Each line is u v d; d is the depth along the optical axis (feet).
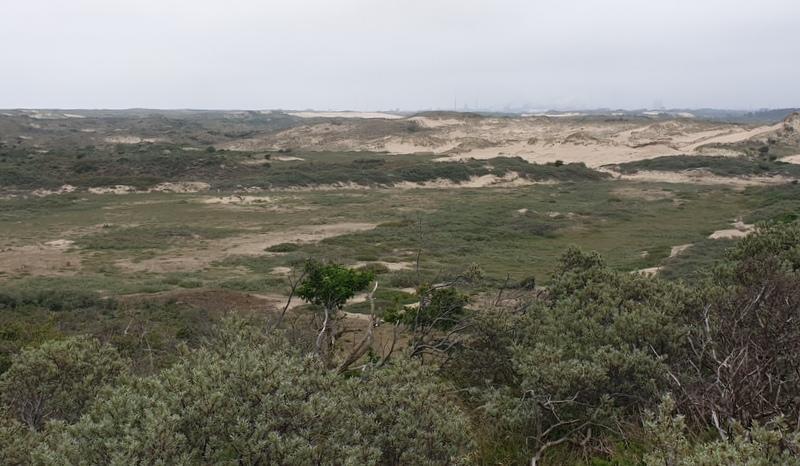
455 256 91.30
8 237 107.55
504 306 29.37
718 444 11.67
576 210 140.26
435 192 181.16
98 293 65.26
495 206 147.23
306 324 32.35
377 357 25.49
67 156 208.44
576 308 24.73
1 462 12.85
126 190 168.76
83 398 17.10
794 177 191.31
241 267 85.20
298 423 11.60
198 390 11.78
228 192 168.86
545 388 17.52
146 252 96.02
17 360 17.71
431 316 29.86
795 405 15.33
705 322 20.01
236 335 19.02
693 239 102.78
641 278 25.98
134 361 26.91
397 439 13.05
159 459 10.22
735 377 15.97
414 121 357.41
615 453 16.03
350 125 356.38
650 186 186.91
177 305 56.80
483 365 22.61
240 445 10.90
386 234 109.50
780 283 20.18
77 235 110.32
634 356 18.21
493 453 16.52
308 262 39.29
